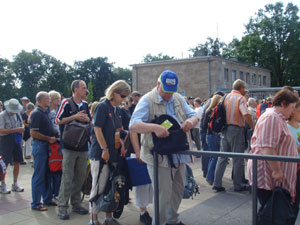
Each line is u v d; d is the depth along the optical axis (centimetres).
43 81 6912
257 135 286
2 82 6544
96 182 374
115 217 384
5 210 470
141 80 3056
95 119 369
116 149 378
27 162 909
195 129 924
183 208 412
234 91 545
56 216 442
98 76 7575
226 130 534
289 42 3941
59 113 438
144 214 412
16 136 584
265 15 4144
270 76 4028
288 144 279
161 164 290
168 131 275
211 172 559
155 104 302
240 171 436
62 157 482
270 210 257
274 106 292
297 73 3941
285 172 274
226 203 368
